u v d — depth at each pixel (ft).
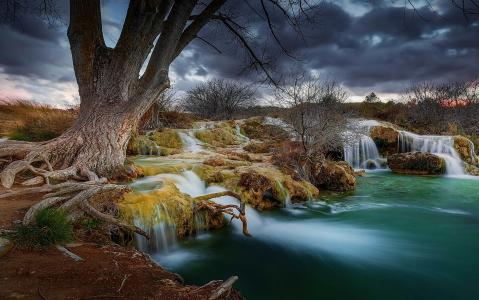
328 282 17.22
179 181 26.91
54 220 13.02
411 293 16.35
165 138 45.75
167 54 30.09
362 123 60.70
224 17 39.19
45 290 9.14
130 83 28.68
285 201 30.55
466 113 81.87
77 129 26.03
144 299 9.27
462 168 51.06
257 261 19.34
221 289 10.05
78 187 17.30
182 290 10.15
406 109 84.33
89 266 11.07
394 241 23.31
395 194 37.70
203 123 57.62
